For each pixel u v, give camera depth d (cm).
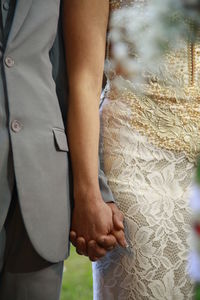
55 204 276
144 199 304
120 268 304
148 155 310
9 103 267
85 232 287
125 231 302
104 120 315
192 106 317
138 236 301
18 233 277
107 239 286
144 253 301
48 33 280
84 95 297
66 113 301
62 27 305
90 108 297
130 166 307
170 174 312
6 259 278
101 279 310
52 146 276
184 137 314
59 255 277
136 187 305
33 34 275
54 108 280
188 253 311
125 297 302
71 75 301
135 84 312
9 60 269
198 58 320
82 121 294
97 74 303
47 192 273
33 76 275
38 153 271
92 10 305
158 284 302
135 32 313
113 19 316
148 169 309
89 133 294
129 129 310
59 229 277
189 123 316
